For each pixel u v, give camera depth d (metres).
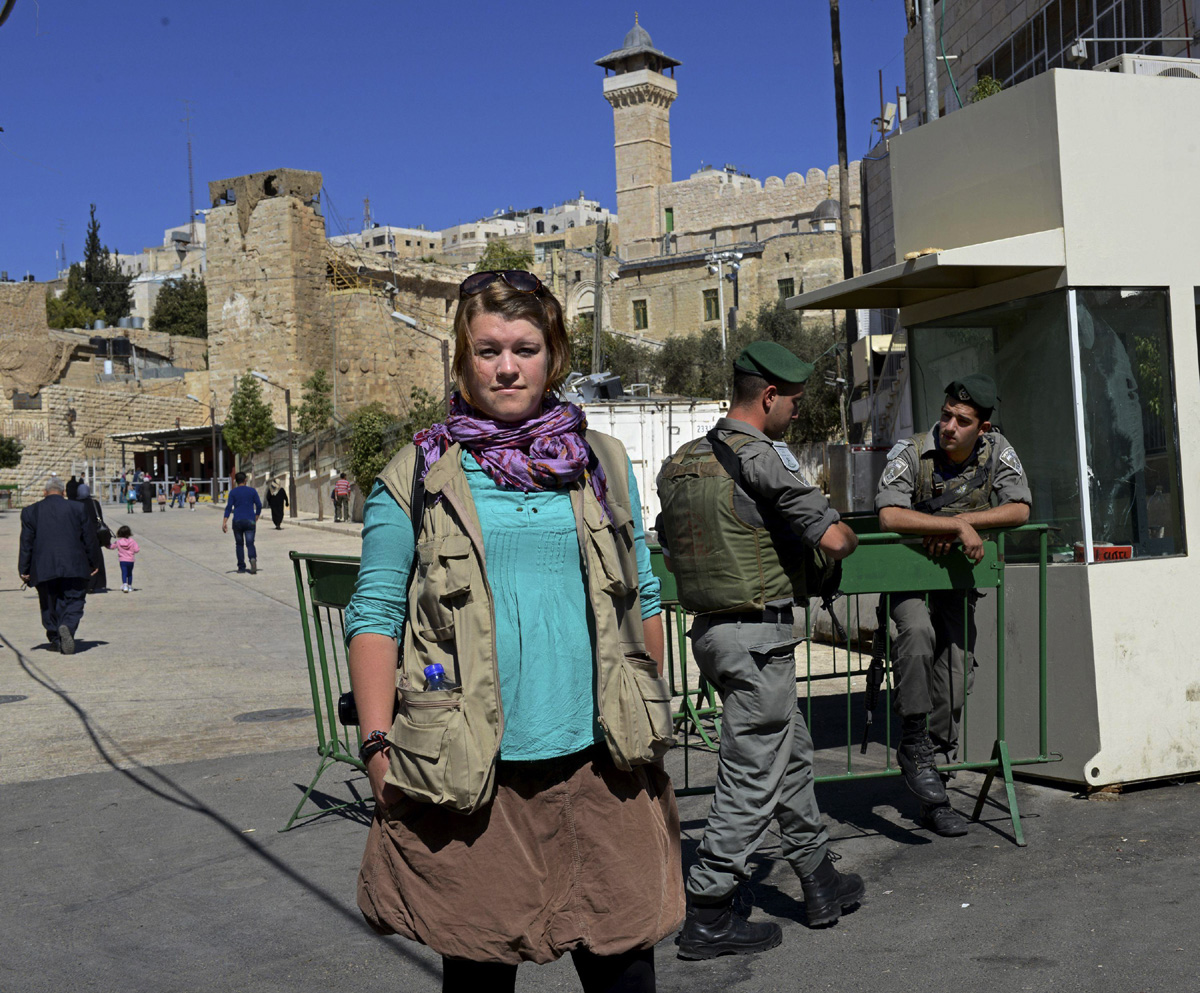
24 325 69.75
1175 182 5.40
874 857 4.55
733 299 72.19
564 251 78.56
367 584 2.41
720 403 21.44
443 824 2.36
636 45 97.38
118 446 68.62
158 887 4.62
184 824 5.51
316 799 5.86
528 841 2.38
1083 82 5.26
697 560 3.72
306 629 5.55
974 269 5.46
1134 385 5.33
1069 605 5.18
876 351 21.34
